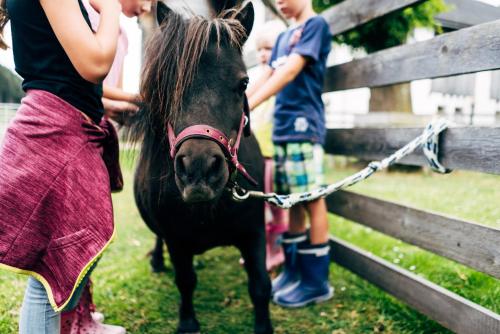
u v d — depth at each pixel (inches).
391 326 78.8
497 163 60.1
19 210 43.3
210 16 69.5
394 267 83.9
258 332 71.9
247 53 145.9
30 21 43.8
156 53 54.7
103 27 44.6
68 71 45.5
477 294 82.0
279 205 58.7
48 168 44.1
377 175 266.8
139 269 110.1
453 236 70.0
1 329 76.3
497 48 59.3
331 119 367.6
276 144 91.4
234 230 67.2
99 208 47.5
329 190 60.0
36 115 44.1
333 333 77.7
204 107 50.4
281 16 116.6
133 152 65.5
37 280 47.6
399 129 80.4
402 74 78.4
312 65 85.1
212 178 48.3
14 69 47.0
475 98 249.4
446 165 69.4
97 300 91.7
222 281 103.3
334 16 99.2
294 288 90.7
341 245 101.6
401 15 128.0
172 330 80.4
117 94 71.7
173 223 65.0
